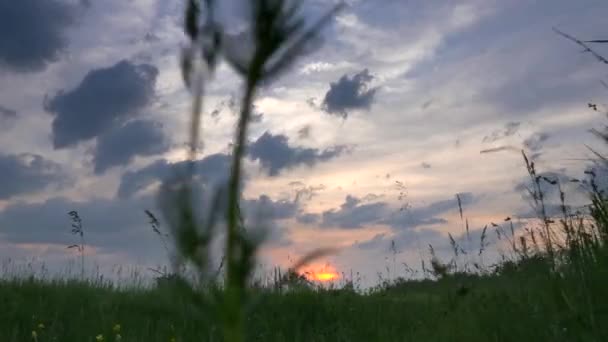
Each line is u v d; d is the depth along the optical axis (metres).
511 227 5.50
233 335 0.53
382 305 8.09
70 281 10.33
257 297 0.54
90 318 7.54
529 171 4.52
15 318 7.39
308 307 7.66
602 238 4.46
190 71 0.59
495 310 4.96
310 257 0.63
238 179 0.55
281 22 0.58
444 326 5.55
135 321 7.13
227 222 0.54
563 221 4.62
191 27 0.59
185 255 0.53
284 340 6.61
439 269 5.68
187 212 0.54
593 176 4.41
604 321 3.46
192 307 0.53
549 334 3.76
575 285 4.11
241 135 0.57
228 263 0.53
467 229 6.27
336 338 6.88
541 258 5.30
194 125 0.57
